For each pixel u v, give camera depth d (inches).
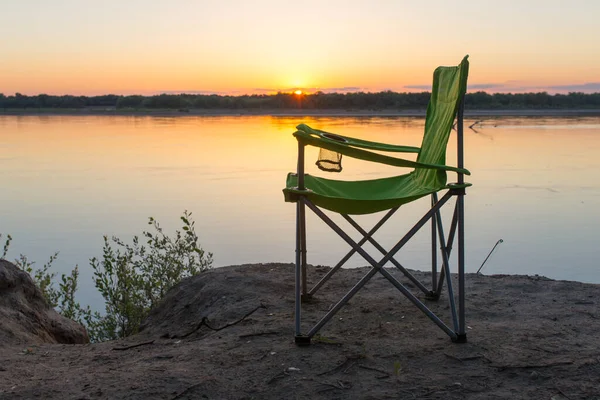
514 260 490.6
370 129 3058.6
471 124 3858.3
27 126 4394.7
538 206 795.4
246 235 617.0
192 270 202.8
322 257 473.4
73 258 513.0
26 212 838.5
